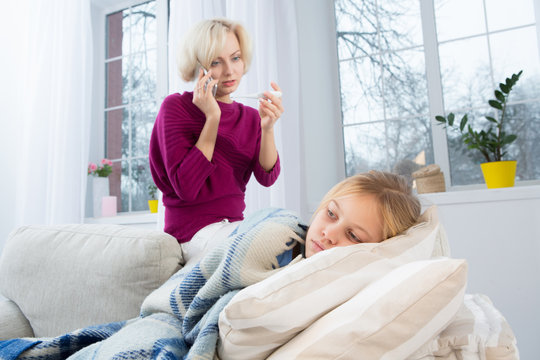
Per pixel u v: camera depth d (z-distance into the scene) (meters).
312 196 2.24
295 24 2.14
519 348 1.71
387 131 2.45
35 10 2.61
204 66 1.20
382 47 2.49
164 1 2.92
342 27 2.60
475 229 1.80
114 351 0.65
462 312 0.66
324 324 0.52
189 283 0.74
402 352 0.50
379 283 0.56
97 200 2.80
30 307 1.18
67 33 2.50
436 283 0.52
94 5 3.16
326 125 2.45
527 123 2.13
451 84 2.30
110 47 3.16
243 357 0.56
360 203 0.75
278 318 0.52
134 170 2.99
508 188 1.76
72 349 0.78
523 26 2.17
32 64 2.57
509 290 1.74
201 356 0.56
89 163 2.99
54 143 2.48
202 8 2.21
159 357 0.60
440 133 2.29
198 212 1.17
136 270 1.06
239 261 0.68
